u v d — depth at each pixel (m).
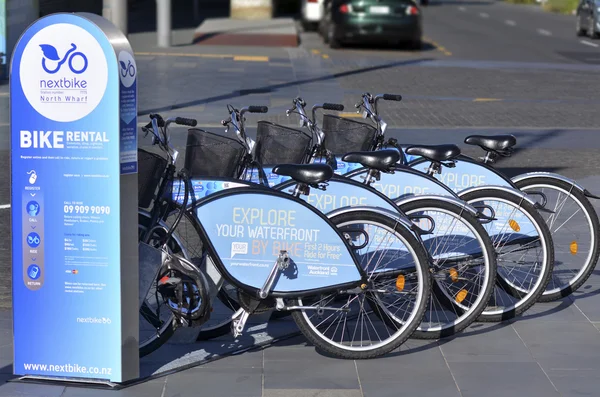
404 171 13.35
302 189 11.95
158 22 54.50
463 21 87.00
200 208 11.55
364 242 12.12
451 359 12.15
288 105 34.34
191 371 11.62
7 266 16.16
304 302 12.16
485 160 14.18
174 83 39.53
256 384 11.24
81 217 10.64
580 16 70.38
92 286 10.78
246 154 12.69
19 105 10.50
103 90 10.32
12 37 40.59
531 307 14.22
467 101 37.06
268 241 11.62
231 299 12.70
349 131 13.64
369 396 10.96
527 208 13.55
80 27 10.23
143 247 11.29
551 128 31.47
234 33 61.09
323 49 57.59
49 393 10.86
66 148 10.52
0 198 20.89
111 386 11.05
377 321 13.19
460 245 13.27
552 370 11.84
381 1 56.56
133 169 10.71
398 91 39.19
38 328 10.95
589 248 14.38
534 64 51.16
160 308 11.95
